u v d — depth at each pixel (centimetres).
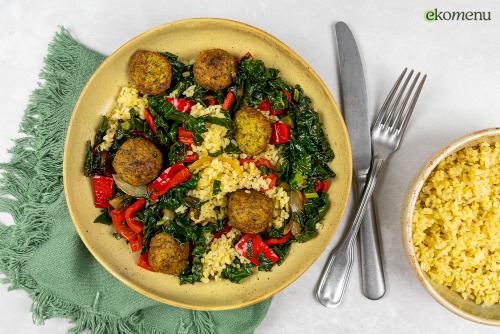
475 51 61
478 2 61
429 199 55
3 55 61
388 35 61
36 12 61
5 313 61
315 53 61
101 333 61
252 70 54
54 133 60
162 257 52
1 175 60
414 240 56
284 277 55
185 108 54
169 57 55
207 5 61
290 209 56
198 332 61
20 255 60
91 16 61
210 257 55
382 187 61
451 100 61
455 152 55
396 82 58
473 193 54
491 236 54
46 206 60
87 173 54
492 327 61
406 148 61
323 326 61
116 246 55
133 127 54
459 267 55
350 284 61
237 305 54
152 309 61
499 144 55
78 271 59
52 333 61
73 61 60
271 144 55
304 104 55
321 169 56
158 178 54
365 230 60
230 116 55
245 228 52
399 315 61
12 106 61
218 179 54
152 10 61
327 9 61
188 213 54
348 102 60
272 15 61
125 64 54
